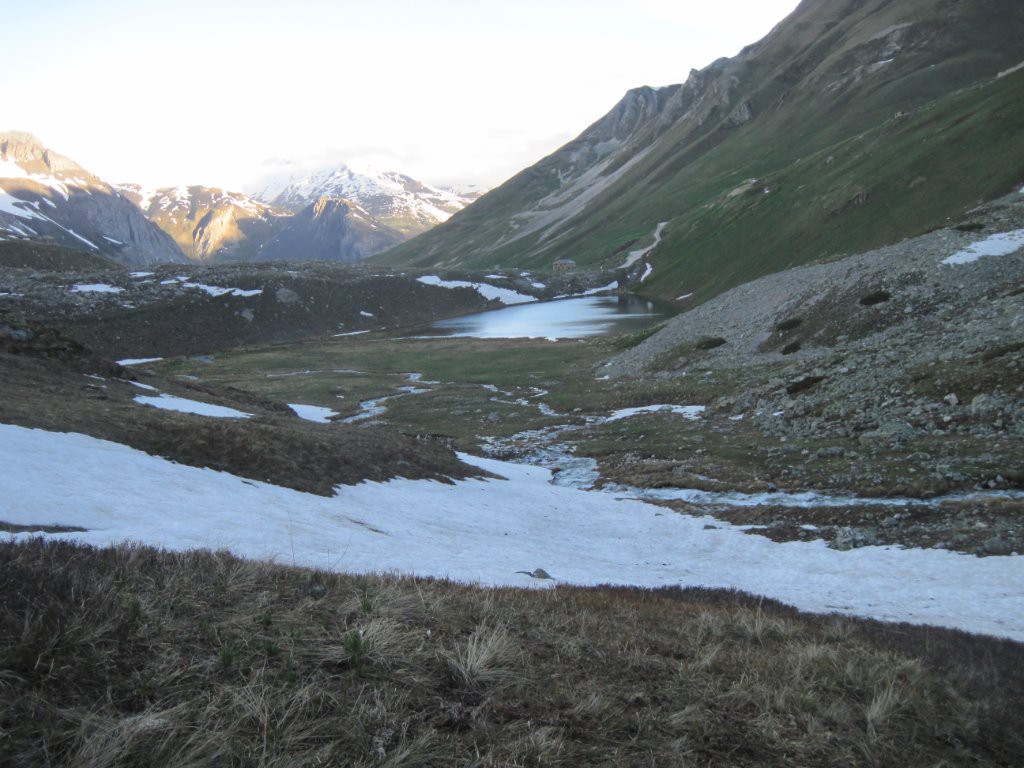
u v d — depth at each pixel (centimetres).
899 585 2152
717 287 16238
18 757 423
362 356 11800
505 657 759
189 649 636
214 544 1474
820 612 1688
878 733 755
